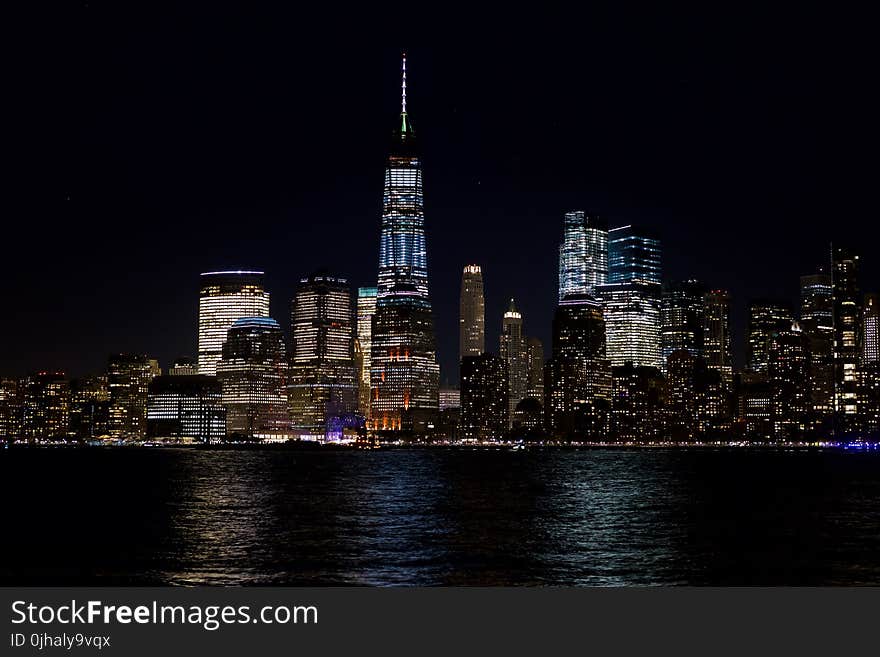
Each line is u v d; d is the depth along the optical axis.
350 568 91.62
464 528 127.06
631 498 190.25
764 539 114.81
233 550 103.88
